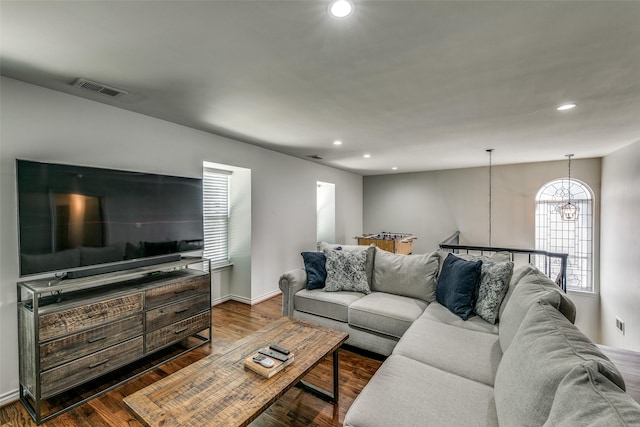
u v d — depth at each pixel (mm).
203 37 1564
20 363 2020
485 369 1586
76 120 2365
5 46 1639
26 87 2109
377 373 1562
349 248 3357
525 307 1604
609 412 700
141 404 1321
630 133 3479
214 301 4098
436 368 1604
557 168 5512
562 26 1468
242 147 3941
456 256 2695
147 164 2855
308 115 2846
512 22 1435
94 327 2078
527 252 3619
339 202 6594
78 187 2201
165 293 2535
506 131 3412
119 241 2441
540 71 1955
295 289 3049
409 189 7027
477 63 1851
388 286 2961
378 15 1376
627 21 1423
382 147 4262
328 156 4973
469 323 2182
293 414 1901
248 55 1753
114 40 1588
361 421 1231
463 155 4902
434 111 2729
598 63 1847
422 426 1175
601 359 953
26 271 1952
